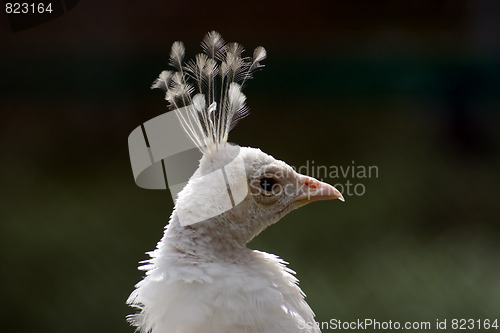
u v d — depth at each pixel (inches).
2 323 385.4
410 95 668.1
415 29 710.5
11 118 644.1
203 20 709.9
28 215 493.7
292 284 167.9
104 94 666.2
